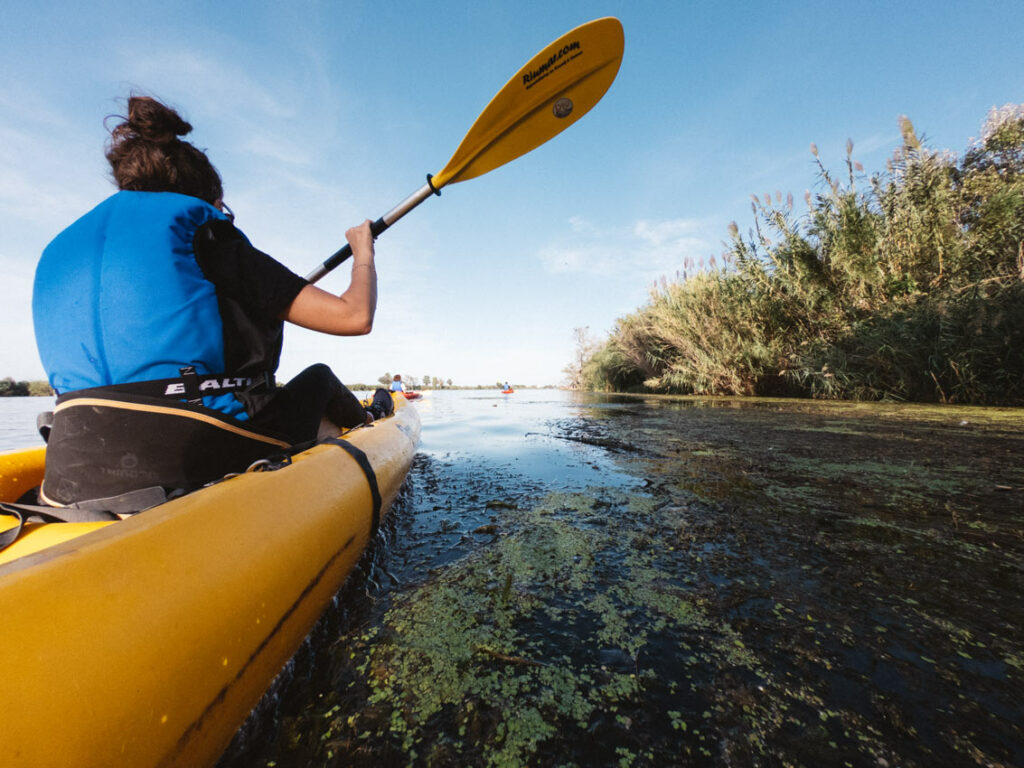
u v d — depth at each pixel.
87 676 0.40
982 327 4.68
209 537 0.61
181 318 0.78
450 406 7.52
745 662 0.76
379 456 1.43
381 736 0.62
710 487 1.82
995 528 1.32
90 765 0.38
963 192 5.39
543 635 0.85
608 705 0.67
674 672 0.74
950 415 3.99
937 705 0.65
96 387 0.73
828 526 1.36
